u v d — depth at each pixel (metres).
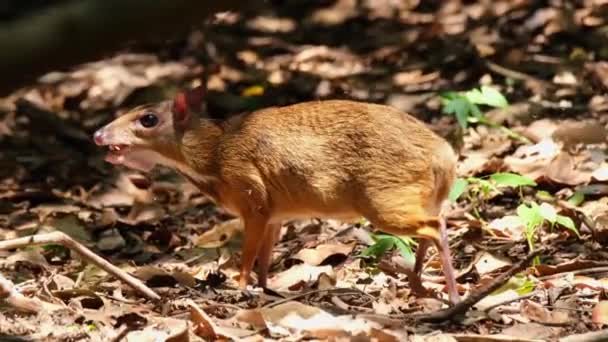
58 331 7.23
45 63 2.00
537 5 19.62
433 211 8.63
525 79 16.95
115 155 9.91
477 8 20.20
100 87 17.86
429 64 18.39
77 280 9.34
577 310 7.90
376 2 21.44
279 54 19.66
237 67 19.03
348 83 17.95
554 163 12.62
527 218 9.49
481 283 8.84
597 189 11.95
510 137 14.49
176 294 8.85
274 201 9.21
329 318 7.32
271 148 9.08
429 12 20.80
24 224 13.04
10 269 10.45
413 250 10.52
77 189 14.60
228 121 9.60
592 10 19.17
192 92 9.77
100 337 7.05
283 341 7.05
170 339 6.62
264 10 21.22
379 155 8.40
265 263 9.52
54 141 16.31
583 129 13.91
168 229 12.22
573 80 16.70
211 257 11.11
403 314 7.82
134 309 7.88
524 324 7.42
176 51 19.33
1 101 17.25
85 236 12.14
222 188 9.53
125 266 10.88
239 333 7.13
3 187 14.73
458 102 13.06
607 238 10.36
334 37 20.28
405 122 8.50
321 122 8.86
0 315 7.44
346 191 8.64
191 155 9.62
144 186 14.50
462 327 7.42
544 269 9.18
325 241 11.08
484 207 11.88
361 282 9.34
